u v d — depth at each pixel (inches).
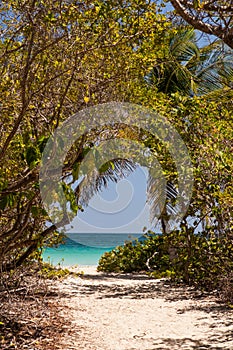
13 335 231.3
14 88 186.9
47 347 219.3
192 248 381.1
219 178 342.0
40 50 169.2
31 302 290.7
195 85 581.3
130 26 185.5
